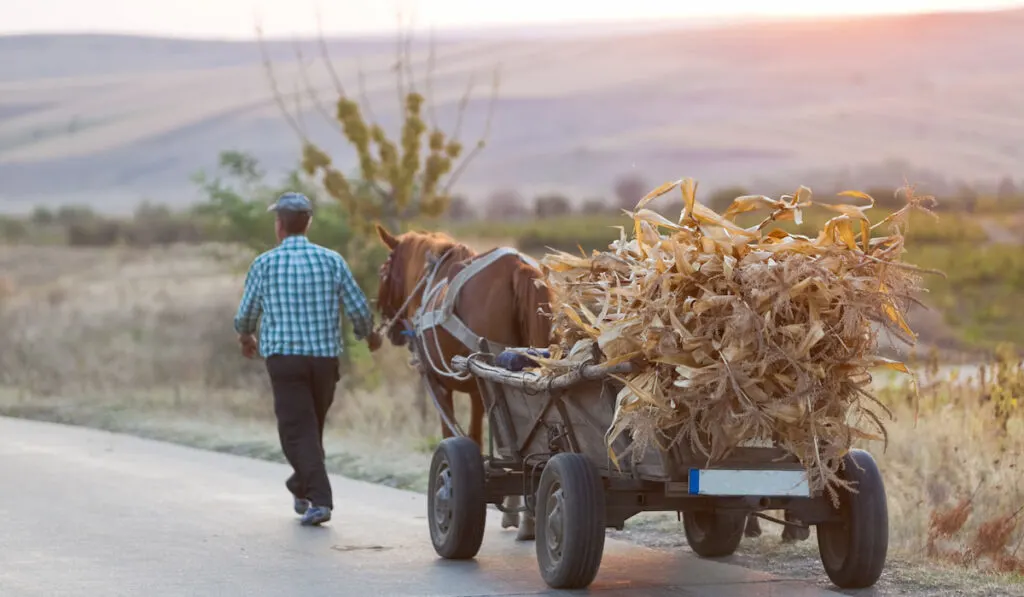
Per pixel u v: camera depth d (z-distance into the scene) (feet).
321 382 41.70
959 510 35.63
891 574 32.68
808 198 29.37
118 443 61.93
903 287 28.94
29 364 90.79
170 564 35.01
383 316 45.34
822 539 31.81
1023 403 50.42
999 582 31.71
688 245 28.55
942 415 49.08
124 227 260.01
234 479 50.83
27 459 56.08
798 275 27.78
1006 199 251.60
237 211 78.38
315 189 78.38
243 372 84.74
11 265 185.37
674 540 38.65
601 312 29.68
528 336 37.60
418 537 39.22
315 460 41.19
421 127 72.54
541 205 327.06
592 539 29.94
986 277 146.51
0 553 36.35
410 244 44.39
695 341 27.68
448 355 39.37
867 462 30.63
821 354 28.48
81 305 122.01
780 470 28.96
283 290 41.37
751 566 34.68
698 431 28.40
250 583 32.68
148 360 88.79
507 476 35.86
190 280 150.00
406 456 55.01
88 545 37.58
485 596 31.07
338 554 36.50
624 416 28.35
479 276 38.91
